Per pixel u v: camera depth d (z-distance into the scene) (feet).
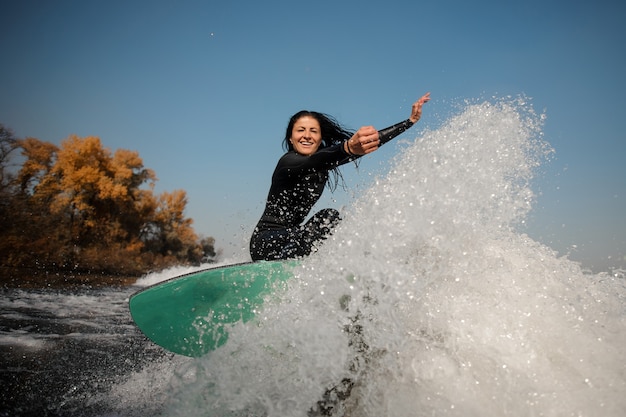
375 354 6.17
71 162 95.86
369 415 5.97
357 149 7.75
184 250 117.70
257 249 9.40
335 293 6.57
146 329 8.33
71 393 8.80
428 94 10.30
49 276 45.21
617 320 6.36
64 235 76.33
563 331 6.03
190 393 6.72
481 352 5.79
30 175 92.53
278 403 6.31
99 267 70.03
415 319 6.16
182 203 118.73
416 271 6.40
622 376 5.57
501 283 6.54
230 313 7.79
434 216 6.63
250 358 6.68
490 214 7.21
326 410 6.25
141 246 104.37
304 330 6.44
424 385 5.70
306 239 8.61
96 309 23.13
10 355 11.46
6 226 59.57
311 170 8.83
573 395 5.40
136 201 107.14
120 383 9.73
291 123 11.50
